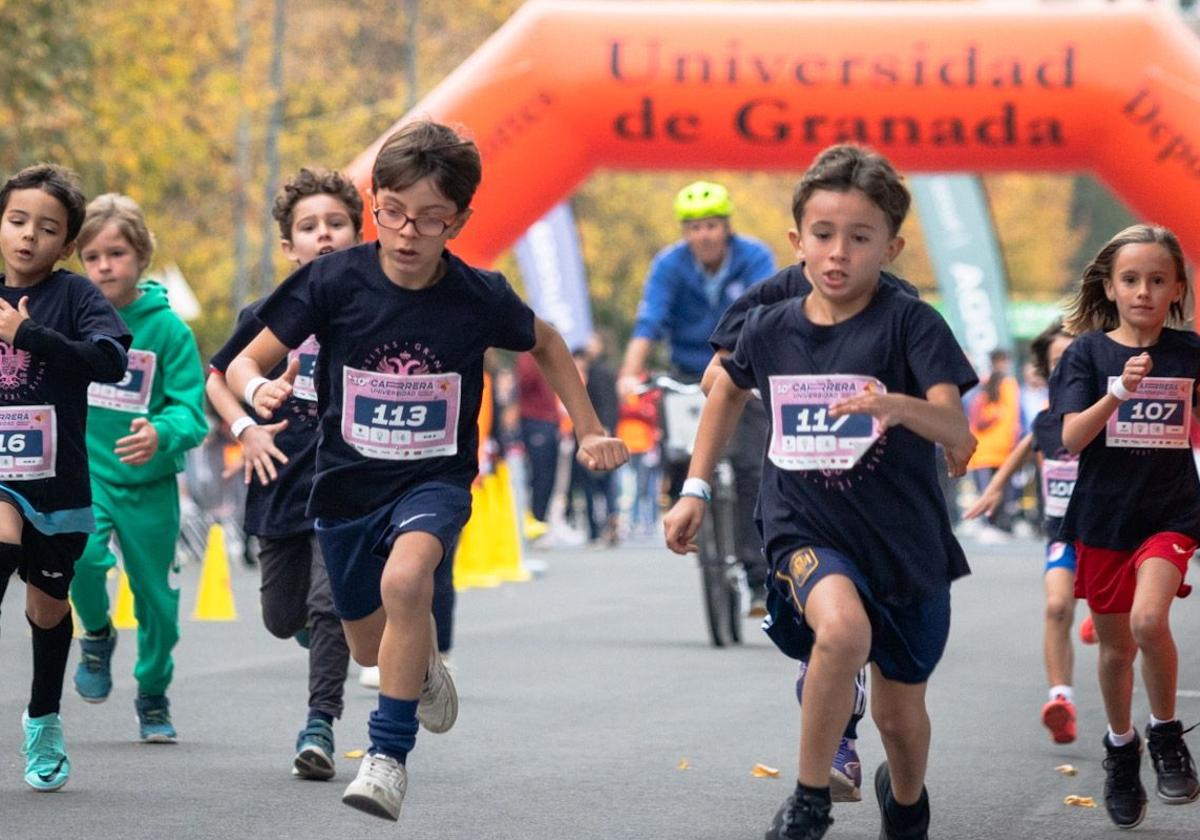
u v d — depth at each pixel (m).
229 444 45.56
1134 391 13.22
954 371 10.66
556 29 31.81
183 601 32.84
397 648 11.22
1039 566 41.56
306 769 14.59
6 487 13.49
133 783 14.41
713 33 31.67
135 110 49.06
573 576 38.94
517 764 15.66
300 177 15.74
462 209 11.52
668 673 21.95
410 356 11.81
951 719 18.59
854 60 31.36
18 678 20.83
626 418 56.31
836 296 10.80
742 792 14.49
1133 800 13.38
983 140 31.48
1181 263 13.80
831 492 10.91
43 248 13.62
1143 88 30.94
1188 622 28.41
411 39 82.62
